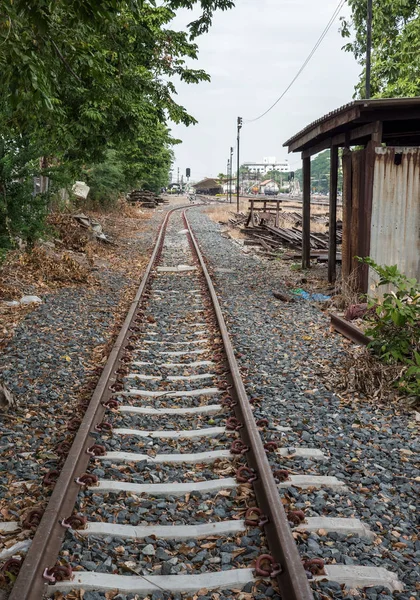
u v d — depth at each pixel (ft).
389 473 14.89
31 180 39.58
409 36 68.85
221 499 13.35
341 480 14.40
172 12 47.96
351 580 10.56
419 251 32.09
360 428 17.76
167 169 211.41
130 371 22.31
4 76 16.12
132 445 16.11
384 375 21.04
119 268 50.72
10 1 14.61
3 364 22.77
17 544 11.39
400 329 22.76
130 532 11.96
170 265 52.95
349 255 37.06
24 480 14.21
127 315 29.96
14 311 31.48
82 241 55.47
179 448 16.12
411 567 11.21
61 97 36.19
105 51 32.68
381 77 74.90
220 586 10.41
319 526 12.13
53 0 14.82
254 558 11.16
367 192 32.78
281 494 13.46
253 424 16.07
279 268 51.80
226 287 41.27
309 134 42.09
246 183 509.76
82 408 18.33
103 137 45.52
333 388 21.20
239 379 19.94
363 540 11.90
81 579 10.41
